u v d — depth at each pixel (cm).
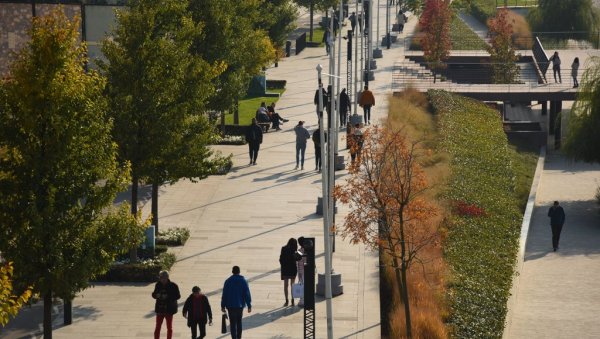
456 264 10338
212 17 13262
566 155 15400
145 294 8994
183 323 8362
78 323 8344
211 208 11656
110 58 9500
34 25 7412
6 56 13438
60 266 7294
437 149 14738
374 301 8956
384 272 9631
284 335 8131
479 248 11050
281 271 8744
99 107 7519
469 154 14838
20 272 7288
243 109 17575
